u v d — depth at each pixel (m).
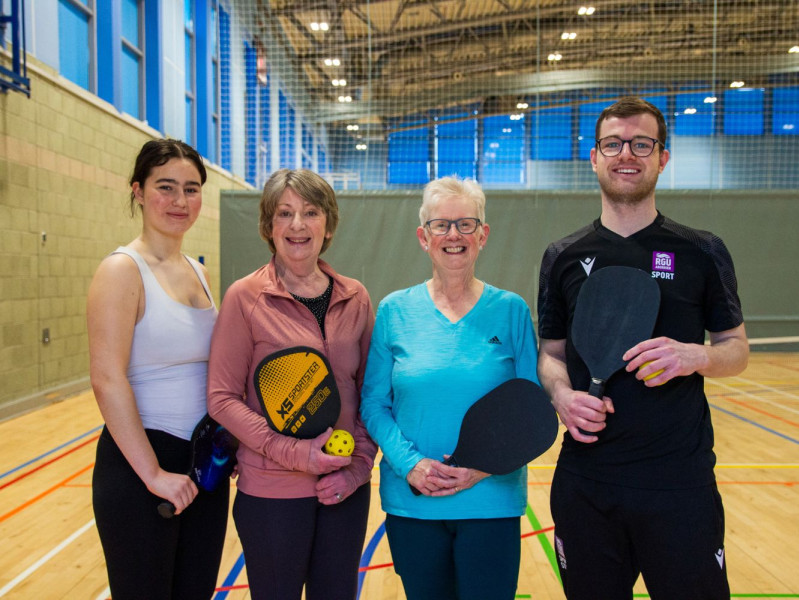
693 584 1.54
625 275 1.66
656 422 1.59
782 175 17.00
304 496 1.66
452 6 13.50
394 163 18.28
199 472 1.63
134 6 9.23
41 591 2.74
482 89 15.77
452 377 1.67
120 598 1.58
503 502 1.65
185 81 11.02
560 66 16.31
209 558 1.74
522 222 8.90
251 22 12.26
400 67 15.65
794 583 2.73
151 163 1.71
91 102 7.61
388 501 1.72
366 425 1.74
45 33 6.70
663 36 14.92
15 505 3.81
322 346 1.72
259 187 12.71
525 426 1.63
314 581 1.69
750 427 5.72
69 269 7.18
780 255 9.19
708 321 1.69
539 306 1.91
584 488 1.65
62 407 6.57
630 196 1.69
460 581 1.64
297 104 14.89
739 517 3.53
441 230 1.71
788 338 8.82
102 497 1.57
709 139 16.98
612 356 1.60
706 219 9.20
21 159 6.23
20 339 6.25
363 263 8.79
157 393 1.64
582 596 1.67
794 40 14.34
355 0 12.65
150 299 1.64
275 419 1.63
